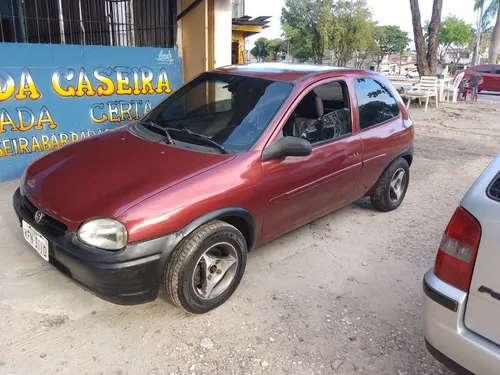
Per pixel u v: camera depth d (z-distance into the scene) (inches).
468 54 2463.1
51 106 215.3
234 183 117.9
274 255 154.0
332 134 152.5
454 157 310.8
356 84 165.9
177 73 257.8
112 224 100.0
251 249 133.1
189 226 108.1
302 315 122.3
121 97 238.4
